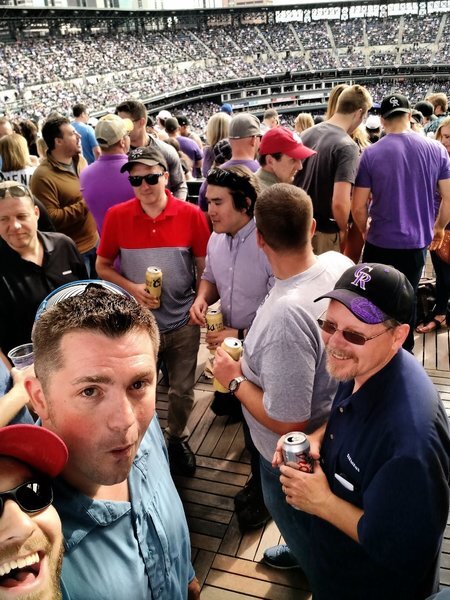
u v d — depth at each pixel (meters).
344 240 4.35
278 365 1.91
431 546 1.47
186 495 3.25
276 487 2.23
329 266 2.04
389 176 3.67
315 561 1.91
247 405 2.18
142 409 1.11
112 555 1.15
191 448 3.68
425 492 1.39
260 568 2.72
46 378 1.07
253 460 2.91
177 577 1.39
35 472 0.88
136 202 3.18
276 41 58.09
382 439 1.47
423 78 52.81
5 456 0.85
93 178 3.91
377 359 1.53
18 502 0.82
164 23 55.53
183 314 3.31
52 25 44.84
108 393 1.04
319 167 4.00
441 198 4.01
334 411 1.72
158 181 2.99
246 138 4.23
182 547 1.45
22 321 2.76
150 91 46.34
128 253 3.23
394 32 56.44
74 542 1.09
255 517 2.94
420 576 1.55
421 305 5.05
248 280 2.80
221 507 3.14
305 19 60.25
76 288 1.35
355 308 1.47
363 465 1.56
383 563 1.52
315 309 1.90
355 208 3.97
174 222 3.16
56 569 0.87
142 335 1.09
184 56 53.25
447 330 4.95
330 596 1.92
